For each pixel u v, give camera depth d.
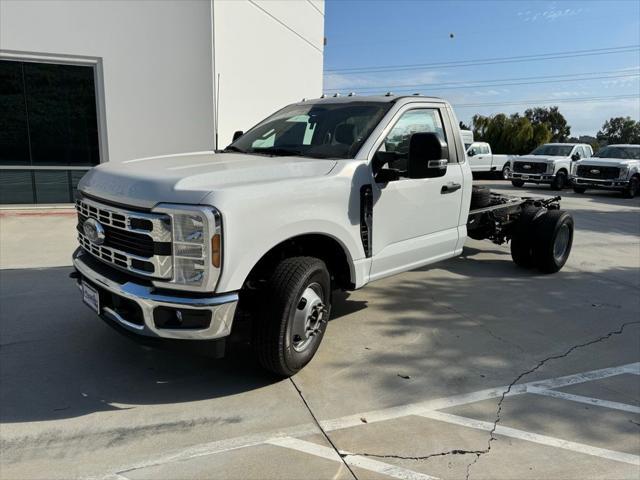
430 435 3.19
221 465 2.85
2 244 7.82
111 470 2.79
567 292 6.28
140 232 3.16
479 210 6.37
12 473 2.74
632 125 86.25
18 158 10.60
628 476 2.87
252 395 3.60
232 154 4.62
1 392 3.55
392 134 4.49
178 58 10.88
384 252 4.43
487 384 3.88
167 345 3.22
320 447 3.03
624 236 10.48
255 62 13.20
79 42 10.24
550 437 3.22
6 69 10.17
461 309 5.52
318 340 3.93
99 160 11.05
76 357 4.10
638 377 4.07
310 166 3.86
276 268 3.58
